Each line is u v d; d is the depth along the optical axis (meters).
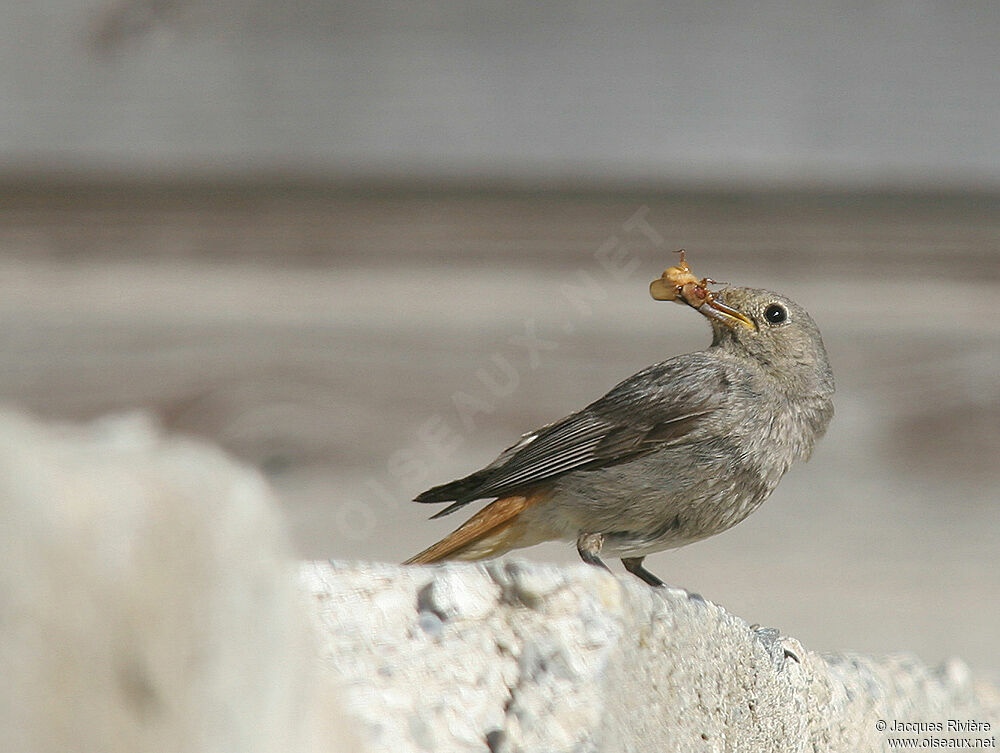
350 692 3.85
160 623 3.18
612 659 3.86
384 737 3.84
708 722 3.88
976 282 4.11
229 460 3.65
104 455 3.33
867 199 4.11
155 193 4.09
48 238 4.09
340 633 3.87
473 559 3.99
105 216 4.09
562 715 3.85
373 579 3.88
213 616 3.27
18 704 3.01
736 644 3.90
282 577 3.52
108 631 3.11
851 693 3.95
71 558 3.10
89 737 3.06
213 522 3.31
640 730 3.86
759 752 3.90
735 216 4.10
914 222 4.11
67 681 3.06
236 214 4.09
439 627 3.87
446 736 3.85
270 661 3.44
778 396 4.00
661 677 3.87
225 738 3.26
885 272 4.11
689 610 3.88
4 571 3.02
